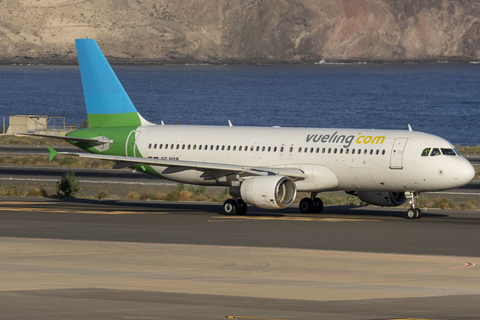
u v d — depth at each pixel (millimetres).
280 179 147625
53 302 65000
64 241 111875
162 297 68125
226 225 135125
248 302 65688
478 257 97438
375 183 151625
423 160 145000
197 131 172625
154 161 160125
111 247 105562
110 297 67938
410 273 84438
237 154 164375
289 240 114500
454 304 65500
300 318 58219
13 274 82062
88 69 183875
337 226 134125
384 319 58031
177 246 107062
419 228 131000
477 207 185375
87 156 160500
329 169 154375
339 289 73625
